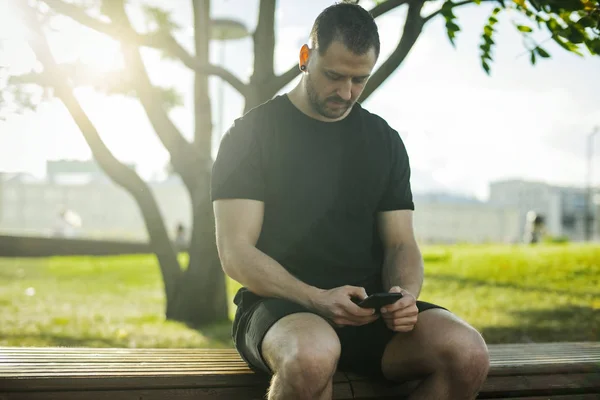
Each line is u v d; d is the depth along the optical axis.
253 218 2.40
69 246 18.62
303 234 2.43
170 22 8.55
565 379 2.73
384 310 2.23
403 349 2.31
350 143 2.48
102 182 61.00
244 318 2.38
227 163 2.43
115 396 2.21
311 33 2.38
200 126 7.70
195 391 2.29
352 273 2.48
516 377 2.67
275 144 2.44
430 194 66.38
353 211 2.47
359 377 2.44
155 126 7.26
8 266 14.83
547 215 62.81
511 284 9.30
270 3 6.32
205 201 7.30
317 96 2.38
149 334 5.99
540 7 3.56
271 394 2.08
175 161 7.35
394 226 2.55
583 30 3.56
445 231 62.72
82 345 5.24
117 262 15.97
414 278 2.45
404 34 5.49
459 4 4.24
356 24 2.29
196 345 5.48
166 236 7.45
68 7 5.62
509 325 6.20
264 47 6.33
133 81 7.01
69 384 2.18
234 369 2.41
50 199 60.09
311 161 2.44
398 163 2.55
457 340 2.18
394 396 2.45
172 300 7.32
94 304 8.46
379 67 5.60
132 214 61.00
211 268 7.27
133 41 5.88
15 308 7.75
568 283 9.23
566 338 5.58
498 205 66.81
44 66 6.07
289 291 2.27
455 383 2.20
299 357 2.00
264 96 6.27
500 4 4.12
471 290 8.78
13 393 2.13
